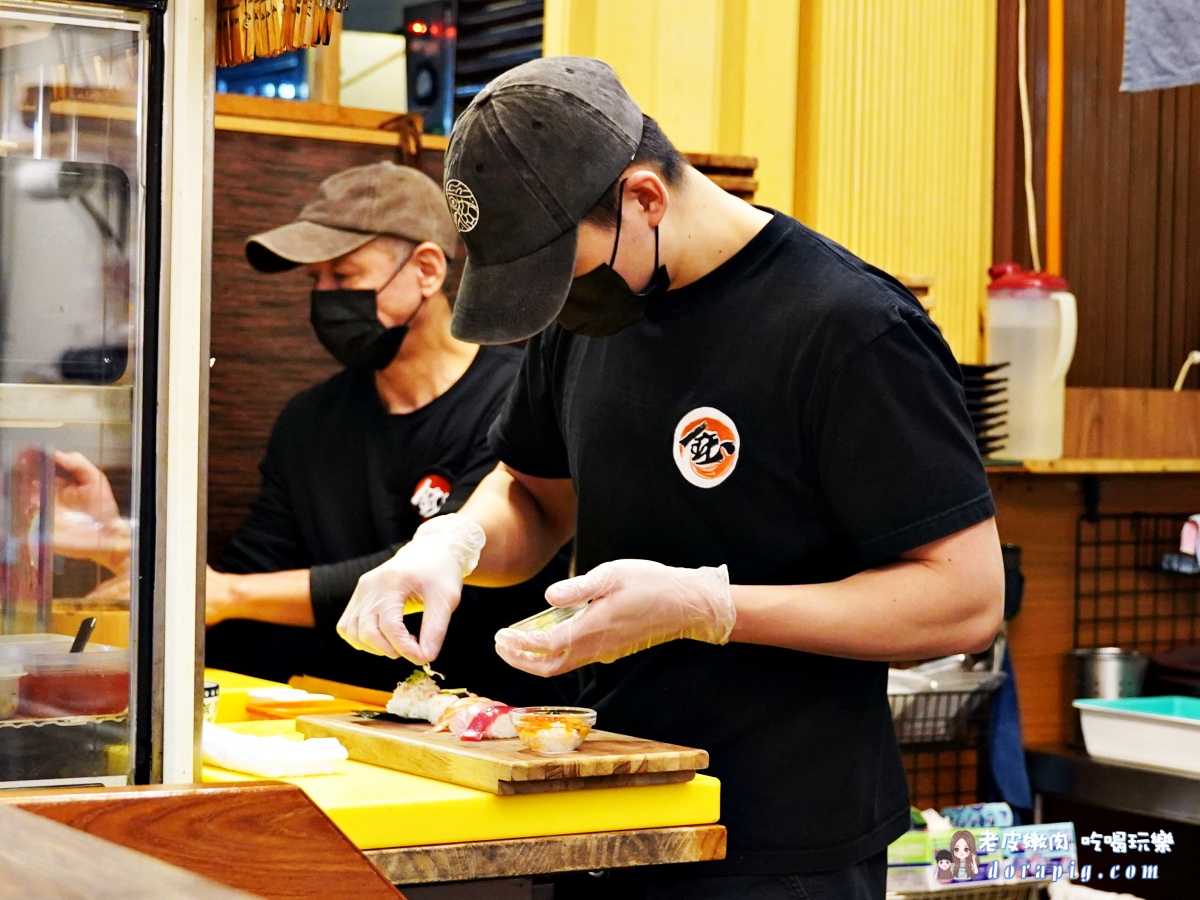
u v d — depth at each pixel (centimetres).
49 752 138
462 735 167
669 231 169
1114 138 394
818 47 339
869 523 166
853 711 175
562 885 183
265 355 292
